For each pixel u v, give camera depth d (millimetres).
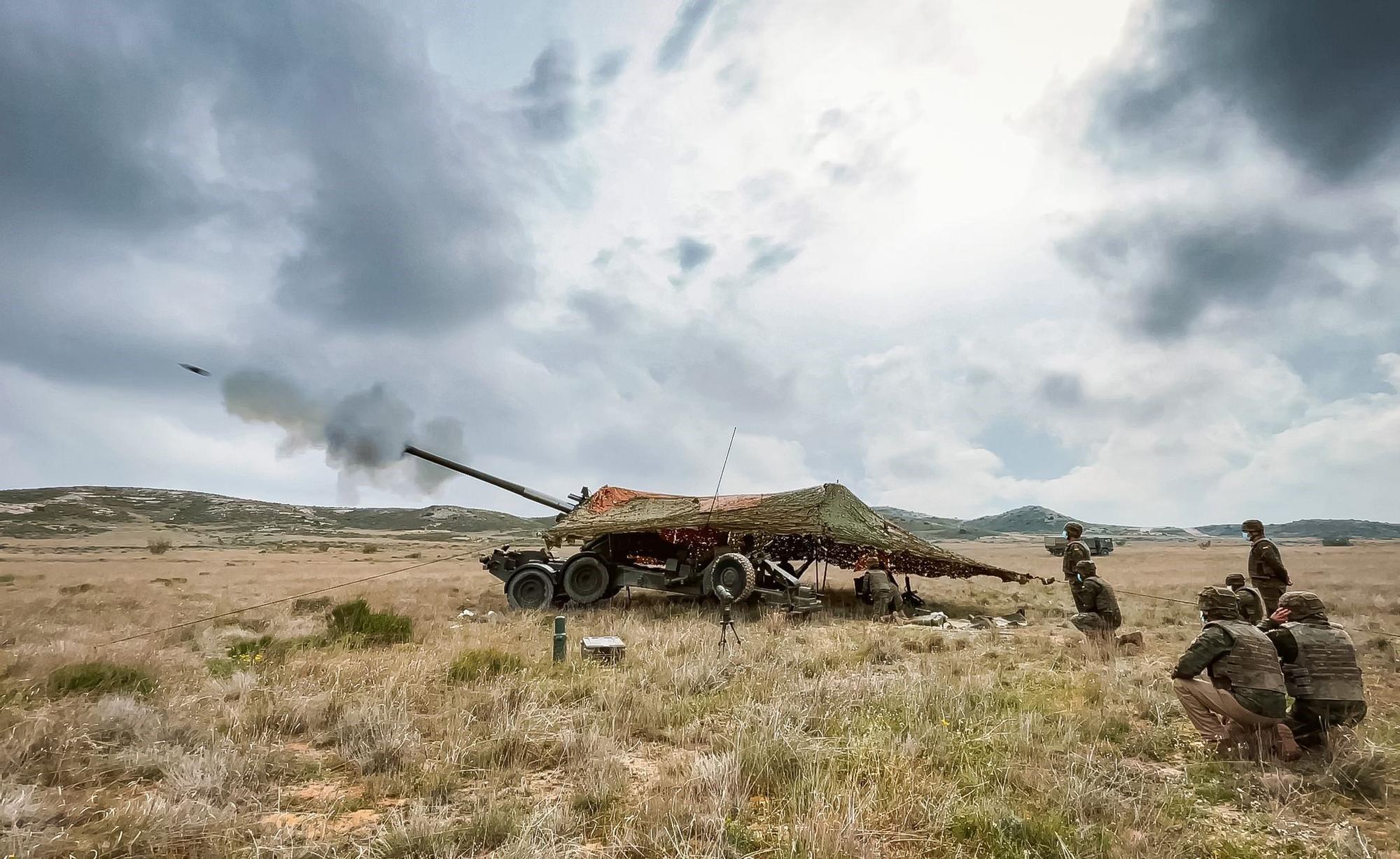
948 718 6996
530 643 12094
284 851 4270
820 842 4180
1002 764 5684
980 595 23359
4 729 6148
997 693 8117
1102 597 11789
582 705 7672
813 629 14195
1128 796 5195
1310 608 6391
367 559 58375
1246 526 11352
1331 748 5820
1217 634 6293
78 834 4477
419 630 13883
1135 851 4223
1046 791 5125
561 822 4641
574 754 6039
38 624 14977
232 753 5844
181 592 23422
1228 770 5719
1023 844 4273
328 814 4957
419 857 4176
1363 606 16828
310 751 6371
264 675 9047
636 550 19766
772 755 5684
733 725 6695
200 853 4250
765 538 18359
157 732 6348
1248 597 9859
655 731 6891
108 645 11547
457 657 9906
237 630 13594
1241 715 6027
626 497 21594
